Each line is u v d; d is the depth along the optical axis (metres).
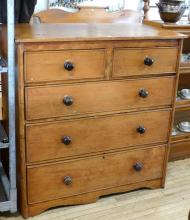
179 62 2.04
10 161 1.84
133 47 1.88
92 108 1.90
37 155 1.87
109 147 2.03
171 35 1.95
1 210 1.91
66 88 1.80
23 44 1.65
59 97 1.81
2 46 1.93
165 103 2.09
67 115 1.86
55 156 1.91
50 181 1.95
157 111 2.08
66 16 2.47
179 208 2.13
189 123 2.65
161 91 2.05
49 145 1.87
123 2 2.71
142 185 2.23
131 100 1.99
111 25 2.24
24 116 1.77
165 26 2.19
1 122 2.12
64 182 1.98
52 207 2.05
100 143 2.00
